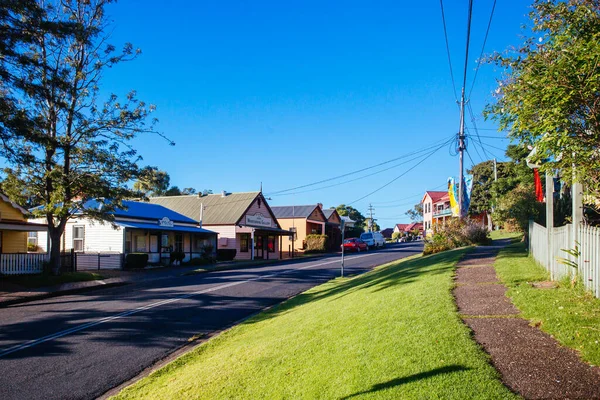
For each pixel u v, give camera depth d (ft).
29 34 45.62
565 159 19.56
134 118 67.51
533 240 44.24
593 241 24.21
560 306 22.93
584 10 19.52
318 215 192.34
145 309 44.27
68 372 25.18
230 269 95.50
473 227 77.97
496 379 14.85
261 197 149.48
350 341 22.21
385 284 42.55
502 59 22.52
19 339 32.32
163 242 108.37
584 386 14.10
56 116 65.10
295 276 74.28
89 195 68.64
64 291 58.13
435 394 14.15
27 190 66.64
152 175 72.79
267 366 21.81
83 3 64.85
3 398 21.24
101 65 65.92
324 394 16.42
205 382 21.39
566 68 17.21
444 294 29.07
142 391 21.85
